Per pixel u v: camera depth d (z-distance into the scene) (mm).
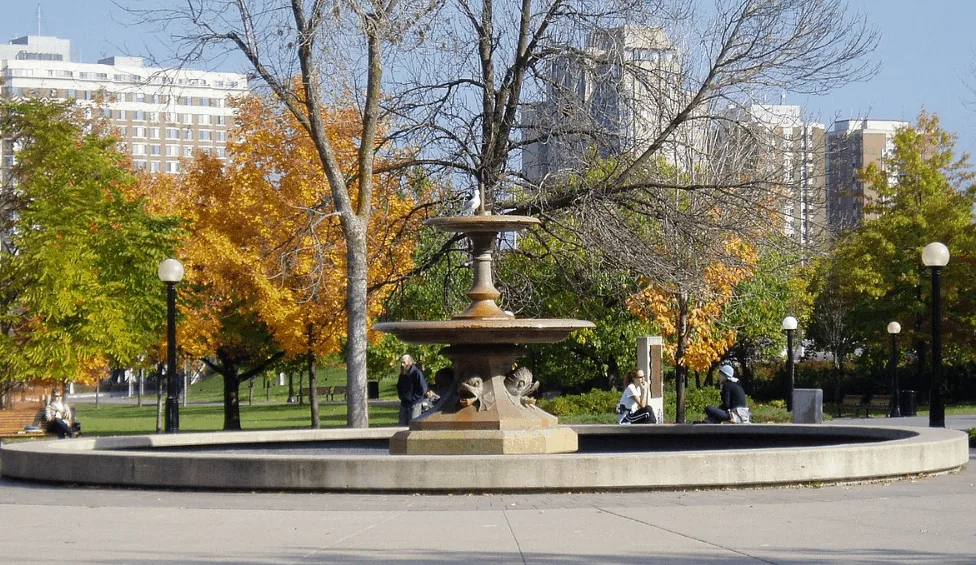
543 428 13867
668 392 39938
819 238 24297
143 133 150000
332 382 101688
